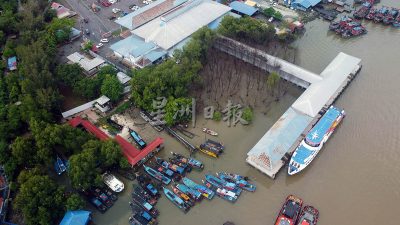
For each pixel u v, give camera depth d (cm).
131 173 12144
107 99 14100
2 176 11881
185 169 12188
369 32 18525
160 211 11150
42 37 16875
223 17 17712
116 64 16412
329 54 16975
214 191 11538
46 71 14275
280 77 15550
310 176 12000
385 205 11062
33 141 12044
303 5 19625
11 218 10938
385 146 12812
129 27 17700
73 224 10238
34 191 10281
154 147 12575
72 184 11225
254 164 12156
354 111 14125
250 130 13538
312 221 10431
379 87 15125
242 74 15975
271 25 17250
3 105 13862
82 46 17488
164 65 14662
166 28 16825
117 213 11156
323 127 12800
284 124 12750
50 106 13250
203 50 15950
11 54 16450
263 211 11056
